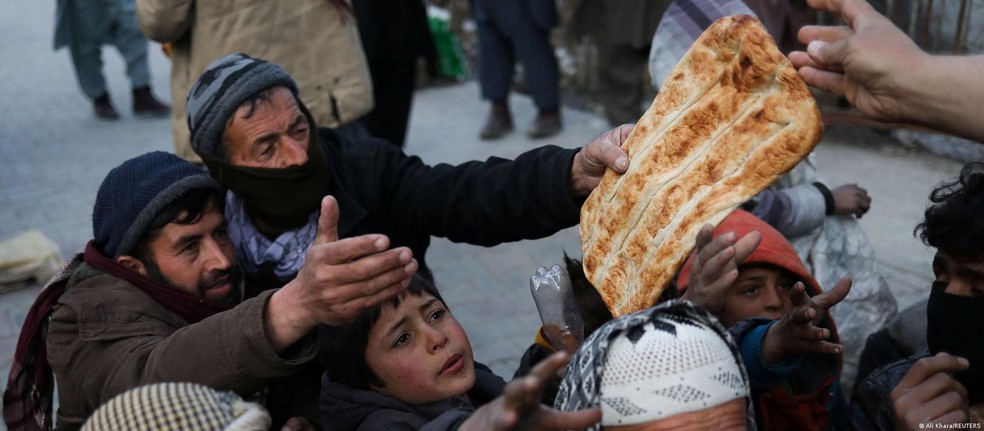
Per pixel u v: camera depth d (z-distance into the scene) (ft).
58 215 20.07
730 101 5.40
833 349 5.87
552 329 6.56
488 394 6.82
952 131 4.51
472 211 7.89
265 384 5.52
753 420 4.89
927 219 6.27
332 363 6.23
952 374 5.88
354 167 8.34
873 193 18.54
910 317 7.78
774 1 11.44
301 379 7.14
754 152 5.25
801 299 5.79
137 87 27.73
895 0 19.77
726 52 5.41
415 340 6.09
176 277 6.85
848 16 4.94
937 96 4.45
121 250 6.75
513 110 26.50
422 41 18.89
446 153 23.24
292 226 7.80
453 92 29.55
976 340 6.04
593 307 7.22
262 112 7.47
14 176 22.76
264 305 5.42
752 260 7.81
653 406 4.44
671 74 5.81
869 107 4.77
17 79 33.12
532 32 22.85
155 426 4.35
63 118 27.94
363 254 5.04
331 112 12.78
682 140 5.61
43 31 41.47
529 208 7.51
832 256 10.11
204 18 12.34
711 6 9.37
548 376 3.88
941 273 6.27
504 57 23.72
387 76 18.45
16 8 47.44
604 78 21.90
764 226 8.25
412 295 6.14
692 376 4.46
